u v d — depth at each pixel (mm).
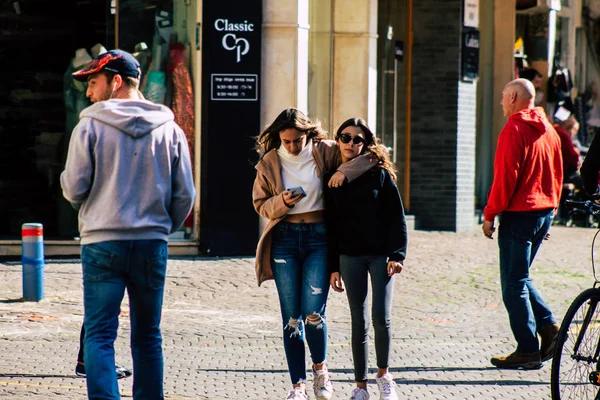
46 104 37500
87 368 15453
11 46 37500
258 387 20312
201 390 19969
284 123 18375
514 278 22422
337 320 27141
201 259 36125
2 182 37469
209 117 36406
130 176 15703
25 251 28250
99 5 37344
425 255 38312
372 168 18766
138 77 16516
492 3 52250
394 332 25844
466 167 47062
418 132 46656
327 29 41094
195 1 36875
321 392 18812
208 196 36625
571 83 58656
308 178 18594
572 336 19109
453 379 21312
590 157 19109
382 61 44812
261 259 18875
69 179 15523
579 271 35750
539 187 22516
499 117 52219
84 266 15836
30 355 22391
